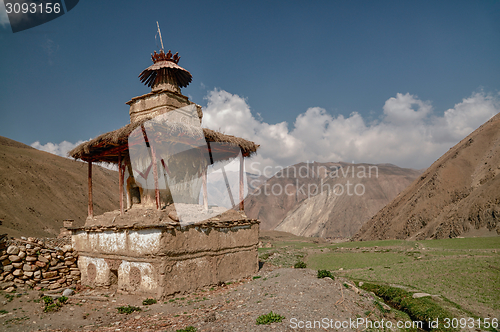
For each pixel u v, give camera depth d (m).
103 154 18.59
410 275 24.00
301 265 24.36
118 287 16.14
